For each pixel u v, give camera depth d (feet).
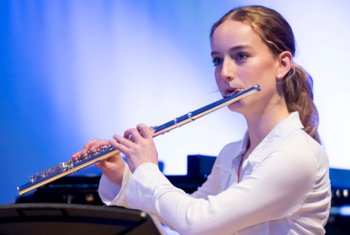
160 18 43.29
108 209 11.75
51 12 43.88
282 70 16.94
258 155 16.48
